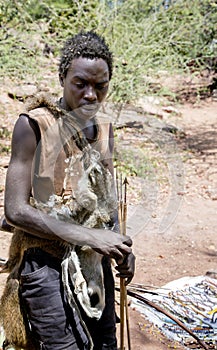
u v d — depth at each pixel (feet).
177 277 14.58
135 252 16.07
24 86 27.55
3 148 24.06
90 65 6.46
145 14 28.45
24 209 6.44
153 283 14.08
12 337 7.23
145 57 26.08
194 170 24.93
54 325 6.85
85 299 6.79
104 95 6.73
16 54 25.22
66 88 6.66
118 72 24.38
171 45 29.48
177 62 30.35
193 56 31.86
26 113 6.51
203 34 32.63
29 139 6.48
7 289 7.26
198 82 44.70
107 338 7.62
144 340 11.17
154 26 27.78
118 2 27.48
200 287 13.62
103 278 7.48
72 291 6.96
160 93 29.96
